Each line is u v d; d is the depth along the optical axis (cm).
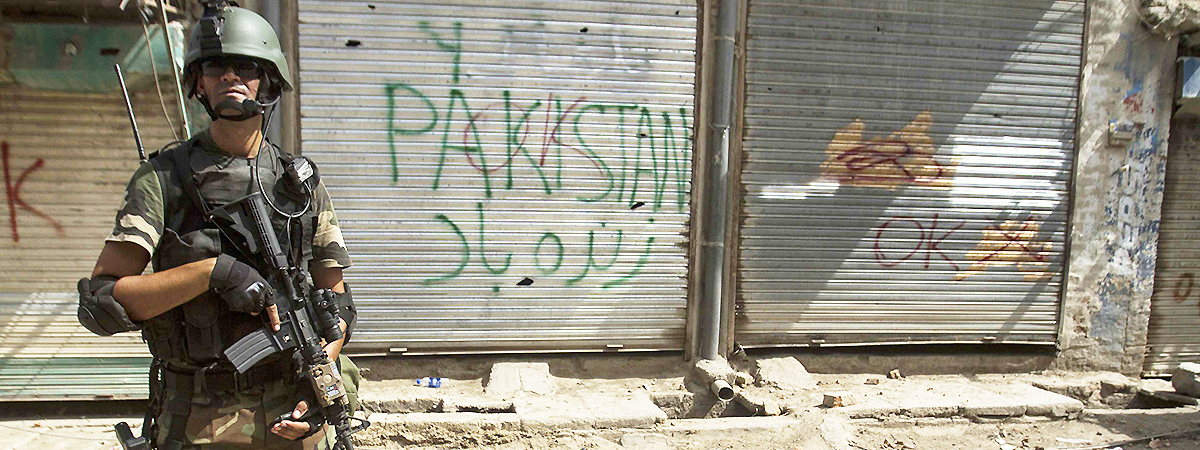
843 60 478
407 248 449
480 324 462
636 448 387
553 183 458
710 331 479
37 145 396
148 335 187
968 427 429
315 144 432
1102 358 532
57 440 388
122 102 399
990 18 491
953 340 517
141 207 177
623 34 455
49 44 371
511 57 445
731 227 479
